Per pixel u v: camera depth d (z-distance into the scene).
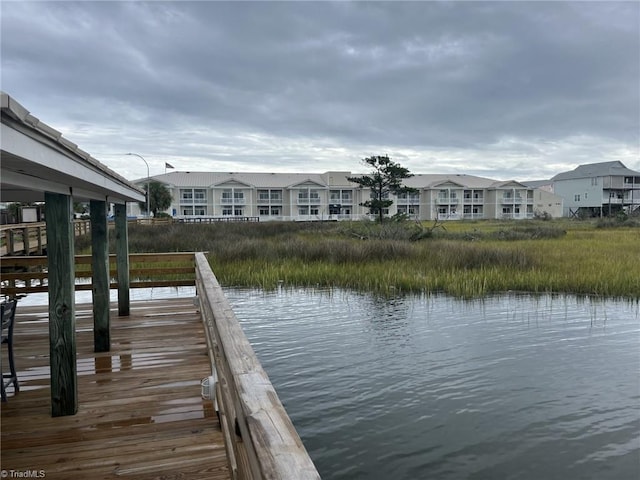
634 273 12.23
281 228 29.94
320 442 4.69
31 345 5.41
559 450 4.50
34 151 1.71
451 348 7.38
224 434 2.75
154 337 5.75
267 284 12.13
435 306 10.09
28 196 4.09
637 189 66.56
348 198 63.84
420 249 16.30
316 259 15.53
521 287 11.70
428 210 64.81
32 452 3.07
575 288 11.46
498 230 28.16
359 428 4.94
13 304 3.85
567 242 20.45
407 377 6.23
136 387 4.17
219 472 2.85
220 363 2.57
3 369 4.60
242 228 29.05
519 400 5.53
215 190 59.56
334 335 8.09
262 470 0.92
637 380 6.09
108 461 2.97
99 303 5.18
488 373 6.34
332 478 4.12
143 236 21.92
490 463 4.31
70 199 3.32
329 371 6.47
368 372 6.42
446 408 5.36
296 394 5.76
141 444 3.18
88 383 4.27
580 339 7.79
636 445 4.56
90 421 3.51
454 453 4.47
